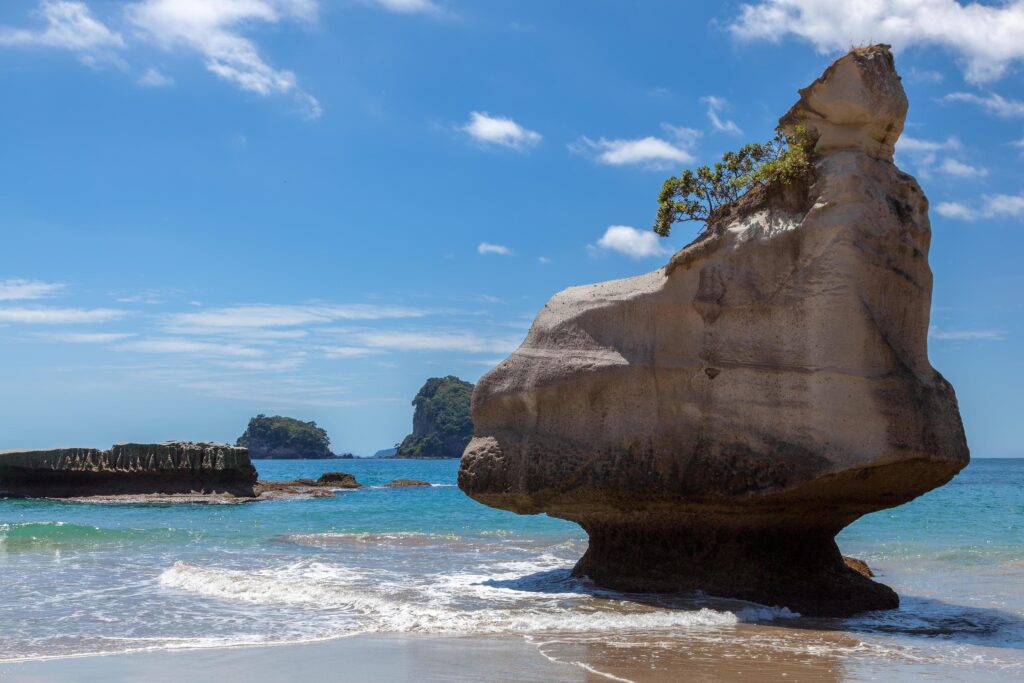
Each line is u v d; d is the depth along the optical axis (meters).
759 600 13.70
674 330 14.12
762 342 13.40
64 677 9.29
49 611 13.12
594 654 10.33
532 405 15.28
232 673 9.44
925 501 43.41
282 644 10.86
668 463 13.77
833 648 10.85
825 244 13.20
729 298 13.67
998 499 45.03
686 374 13.84
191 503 42.97
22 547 21.30
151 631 11.70
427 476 100.00
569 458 14.64
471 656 10.20
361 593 14.31
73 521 31.34
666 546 14.56
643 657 10.18
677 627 12.02
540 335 15.65
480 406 16.06
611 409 14.42
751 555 14.05
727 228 14.13
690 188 14.91
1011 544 23.91
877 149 13.98
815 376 12.96
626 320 14.61
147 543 22.56
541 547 22.53
